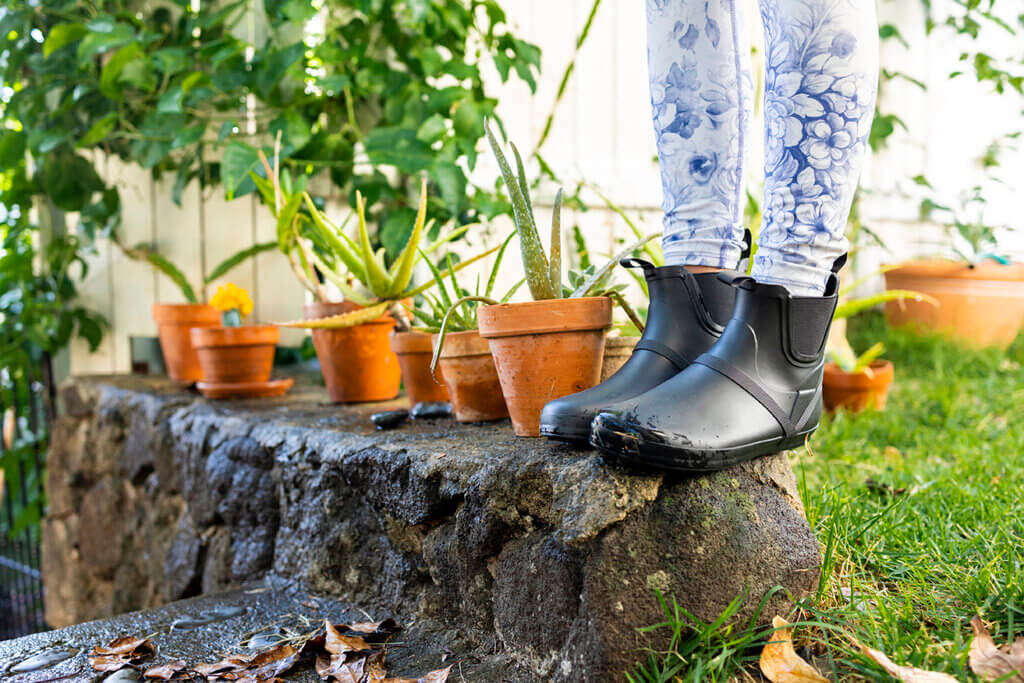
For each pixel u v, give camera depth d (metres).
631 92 3.03
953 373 2.82
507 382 1.21
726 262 1.10
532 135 2.72
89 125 2.51
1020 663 0.86
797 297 0.97
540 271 1.21
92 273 2.75
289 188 2.03
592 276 1.32
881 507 1.42
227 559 1.69
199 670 1.12
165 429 1.94
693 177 1.09
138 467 2.07
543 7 2.75
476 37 2.52
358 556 1.40
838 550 1.20
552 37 2.78
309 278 2.11
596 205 2.88
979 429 2.10
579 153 2.87
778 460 1.12
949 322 3.50
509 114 2.65
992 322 3.44
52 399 2.74
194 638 1.27
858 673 0.92
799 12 0.94
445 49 2.42
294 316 2.53
